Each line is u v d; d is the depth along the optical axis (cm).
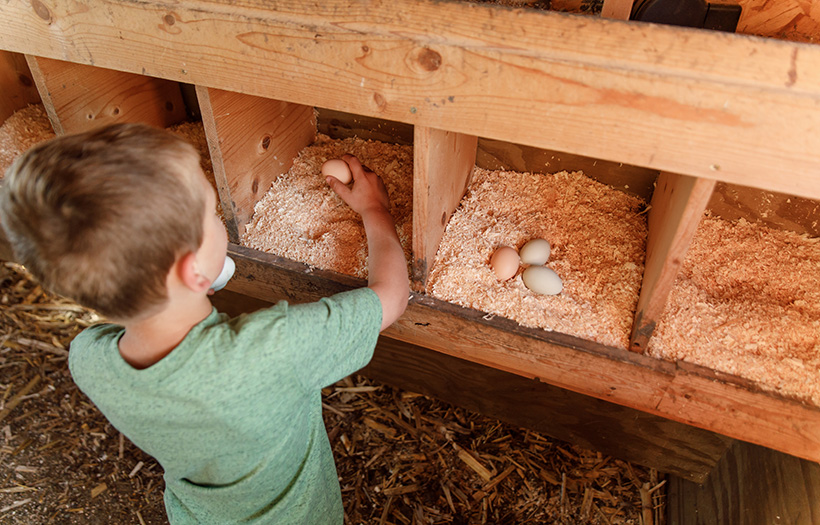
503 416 170
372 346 94
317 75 101
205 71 111
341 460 169
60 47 121
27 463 168
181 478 91
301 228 144
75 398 185
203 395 74
